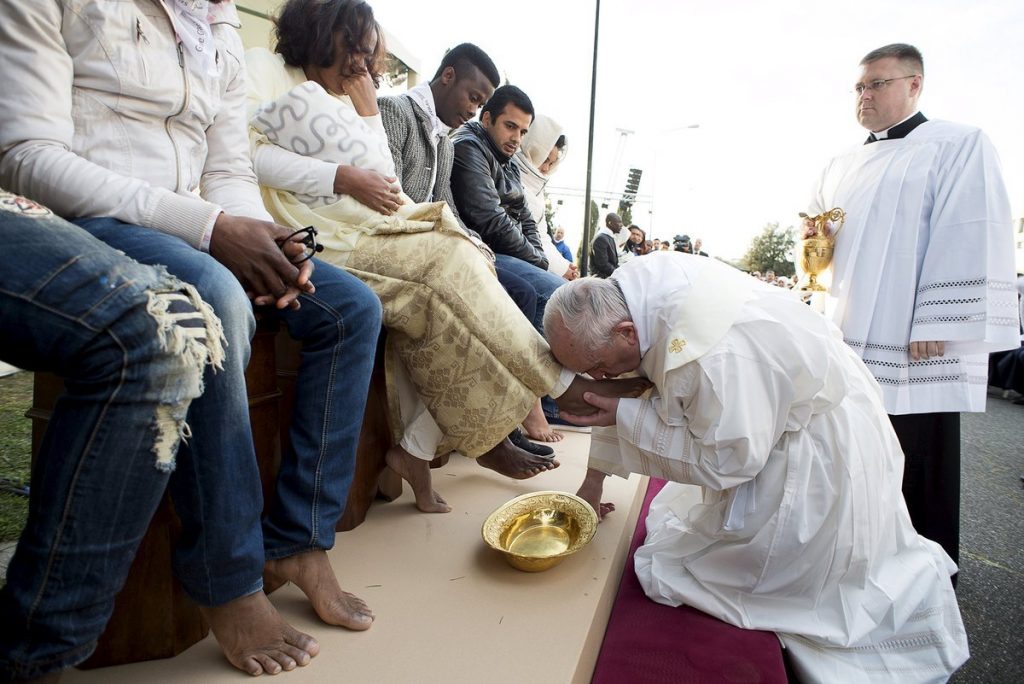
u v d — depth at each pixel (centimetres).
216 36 152
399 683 120
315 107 182
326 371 144
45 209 94
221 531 113
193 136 142
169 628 126
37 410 123
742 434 149
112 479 92
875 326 264
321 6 191
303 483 138
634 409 167
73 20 118
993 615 239
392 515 200
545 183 427
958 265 244
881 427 171
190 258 111
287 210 184
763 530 158
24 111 111
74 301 88
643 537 216
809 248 285
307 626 138
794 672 159
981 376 250
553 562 164
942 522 259
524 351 173
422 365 178
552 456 257
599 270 812
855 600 158
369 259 176
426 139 256
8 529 209
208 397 109
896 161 264
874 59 271
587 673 138
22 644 91
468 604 149
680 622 161
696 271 165
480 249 187
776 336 151
